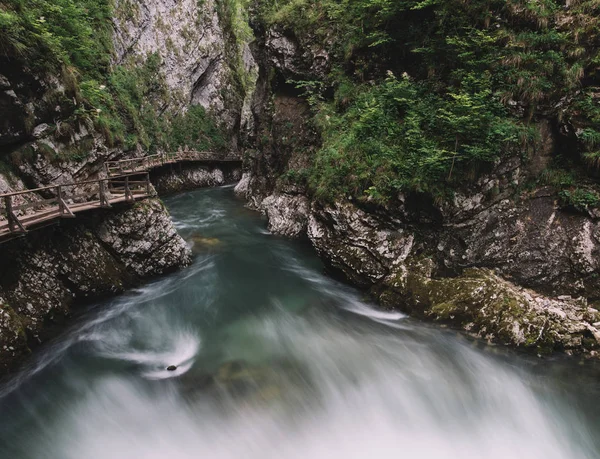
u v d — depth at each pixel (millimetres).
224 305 9797
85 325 8742
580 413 6324
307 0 15375
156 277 11375
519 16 9117
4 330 6914
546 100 8594
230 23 40188
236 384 6820
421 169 8805
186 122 32406
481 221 8875
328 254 10445
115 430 6000
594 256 8102
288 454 5633
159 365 7434
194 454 5617
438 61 10297
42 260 8531
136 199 10961
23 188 9680
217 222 17734
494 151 8281
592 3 8320
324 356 7691
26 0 11070
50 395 6609
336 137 11703
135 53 27656
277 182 16500
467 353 7551
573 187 8477
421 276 8977
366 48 12586
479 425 6254
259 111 20328
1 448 5562
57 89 10727
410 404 6598
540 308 7934
